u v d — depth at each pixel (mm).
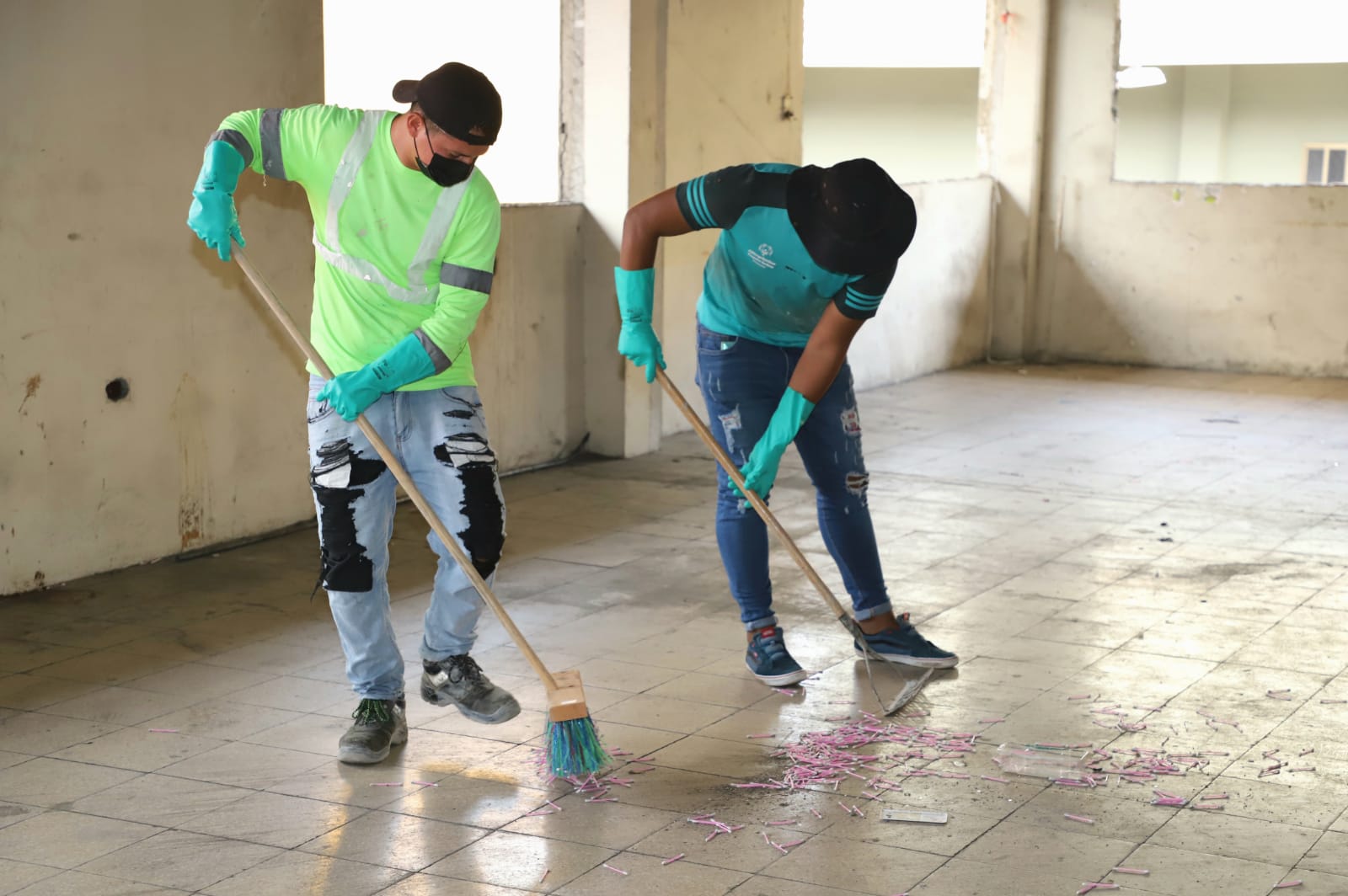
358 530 3633
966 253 10680
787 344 4199
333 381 3438
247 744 3840
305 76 5941
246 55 5699
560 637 4766
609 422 7676
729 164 8312
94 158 5207
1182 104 15266
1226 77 15078
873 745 3854
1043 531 6188
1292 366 10328
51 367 5148
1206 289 10500
